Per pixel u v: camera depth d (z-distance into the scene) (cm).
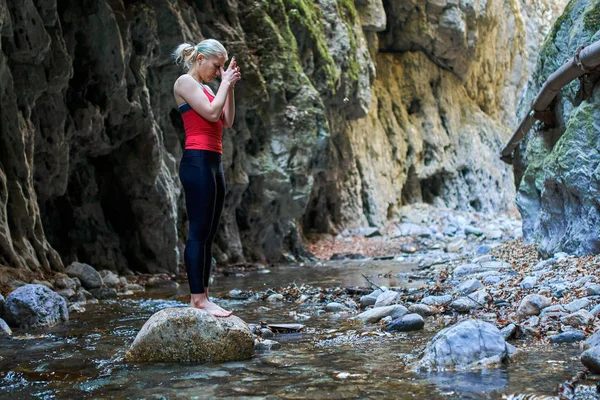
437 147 2558
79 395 334
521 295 610
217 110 425
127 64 1098
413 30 2448
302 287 896
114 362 412
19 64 895
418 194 2527
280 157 1498
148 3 1159
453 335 376
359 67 1938
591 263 696
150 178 1178
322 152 1633
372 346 445
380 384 335
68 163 1037
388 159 2344
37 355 442
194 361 408
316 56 1661
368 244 1942
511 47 3139
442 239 2048
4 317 580
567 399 292
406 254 1709
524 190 1059
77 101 1037
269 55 1473
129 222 1217
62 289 825
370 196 2198
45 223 1082
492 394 308
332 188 2053
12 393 341
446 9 2434
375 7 2177
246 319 605
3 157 877
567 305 514
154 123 1173
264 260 1554
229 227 1470
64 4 1005
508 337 439
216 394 327
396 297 655
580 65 770
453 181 2633
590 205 755
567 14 967
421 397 308
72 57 1019
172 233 1240
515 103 3189
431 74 2603
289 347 451
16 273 803
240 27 1431
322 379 351
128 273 1160
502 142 2841
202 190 431
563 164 788
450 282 832
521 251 1000
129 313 676
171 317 413
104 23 1030
